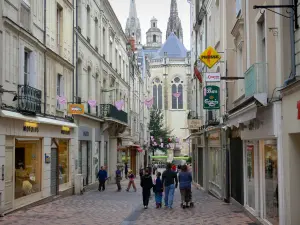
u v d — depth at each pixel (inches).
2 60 576.7
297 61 380.2
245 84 537.3
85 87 1090.7
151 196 947.3
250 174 592.1
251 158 584.4
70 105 898.7
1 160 569.0
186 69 3737.7
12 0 619.5
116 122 1353.3
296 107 370.6
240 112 553.0
